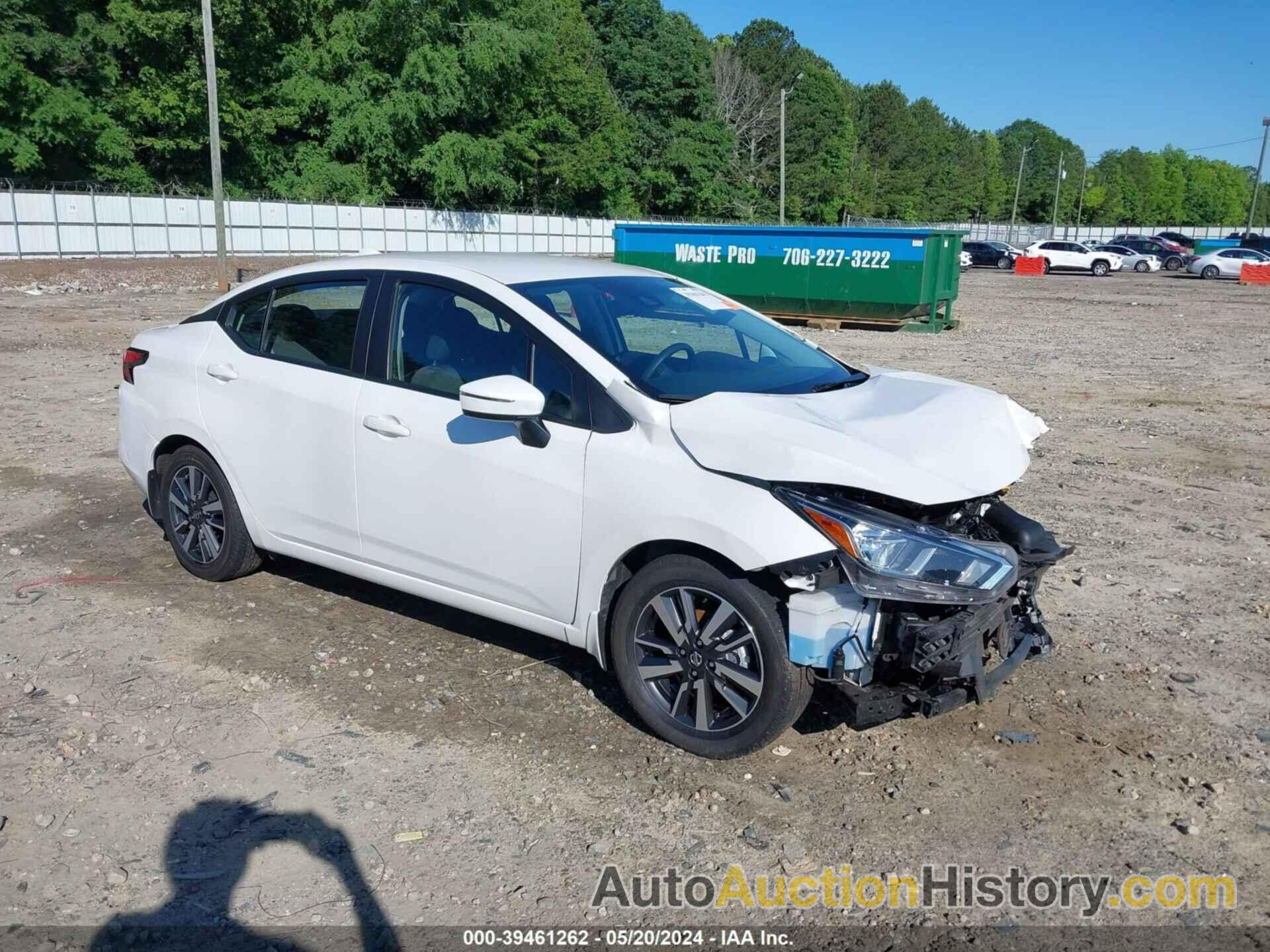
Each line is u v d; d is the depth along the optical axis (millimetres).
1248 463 8961
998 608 3744
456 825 3508
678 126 69562
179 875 3219
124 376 5770
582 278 4707
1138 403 12117
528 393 3832
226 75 44656
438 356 4477
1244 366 15734
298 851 3352
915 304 21078
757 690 3717
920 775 3854
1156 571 6082
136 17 40406
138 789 3666
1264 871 3348
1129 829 3557
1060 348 18125
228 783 3715
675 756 3945
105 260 35938
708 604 3865
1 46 36281
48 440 8758
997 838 3496
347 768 3832
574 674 4605
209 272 33406
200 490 5473
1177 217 156750
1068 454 9219
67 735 4000
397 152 49562
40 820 3459
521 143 53531
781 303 22594
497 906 3129
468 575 4414
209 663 4645
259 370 5047
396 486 4539
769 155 82688
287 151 49688
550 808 3617
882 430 3807
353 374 4723
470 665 4684
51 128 38656
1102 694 4508
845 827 3543
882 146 111250
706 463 3676
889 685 3740
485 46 48188
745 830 3518
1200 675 4703
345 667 4637
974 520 3975
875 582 3447
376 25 47562
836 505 3504
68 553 6023
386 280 4715
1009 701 4430
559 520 4059
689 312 4805
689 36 69875
